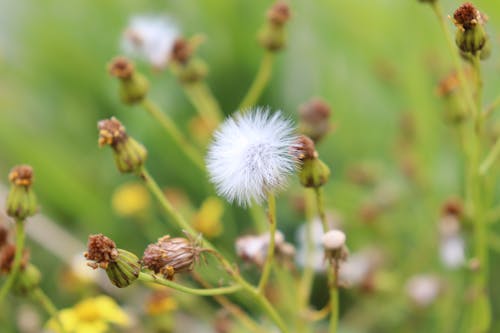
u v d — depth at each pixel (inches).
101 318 15.4
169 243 12.9
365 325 17.1
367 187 18.1
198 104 16.8
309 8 20.1
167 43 16.3
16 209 13.5
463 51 13.5
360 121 19.5
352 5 19.9
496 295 17.3
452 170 18.1
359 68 19.9
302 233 16.6
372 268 17.0
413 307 16.7
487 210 15.2
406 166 17.9
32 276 14.0
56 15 21.4
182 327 16.8
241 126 13.0
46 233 17.1
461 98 15.1
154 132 18.6
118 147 13.6
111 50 20.8
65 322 15.3
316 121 14.6
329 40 20.1
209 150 13.1
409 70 18.4
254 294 13.3
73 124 20.4
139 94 15.4
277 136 12.9
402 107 19.5
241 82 20.3
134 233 18.3
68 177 18.4
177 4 20.9
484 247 14.5
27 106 20.8
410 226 18.1
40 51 21.3
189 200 18.8
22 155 18.7
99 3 21.2
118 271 12.7
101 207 18.5
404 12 18.8
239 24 20.3
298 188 17.8
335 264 13.3
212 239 17.2
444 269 17.3
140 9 21.1
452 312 16.8
